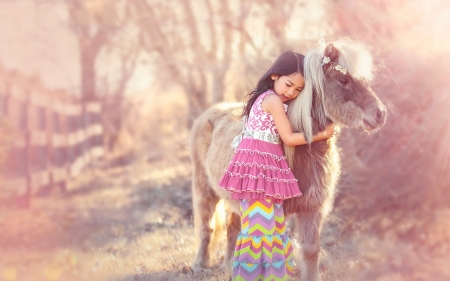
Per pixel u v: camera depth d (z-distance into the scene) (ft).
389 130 19.69
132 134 64.59
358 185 20.20
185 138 43.78
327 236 20.01
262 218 12.26
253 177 12.21
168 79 51.49
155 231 23.47
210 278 15.80
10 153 40.29
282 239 12.53
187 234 22.33
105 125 63.41
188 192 31.22
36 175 40.78
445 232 18.69
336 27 23.06
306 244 13.34
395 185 19.60
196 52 42.50
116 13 50.57
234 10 37.73
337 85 12.44
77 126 56.80
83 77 59.57
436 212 19.51
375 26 20.93
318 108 12.83
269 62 27.12
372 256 17.39
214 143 15.69
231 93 36.27
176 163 41.65
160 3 45.27
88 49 58.95
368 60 12.63
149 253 19.83
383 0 20.74
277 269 12.22
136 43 50.42
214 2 39.88
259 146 12.49
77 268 18.76
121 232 24.39
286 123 12.48
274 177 12.30
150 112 65.72
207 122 16.97
